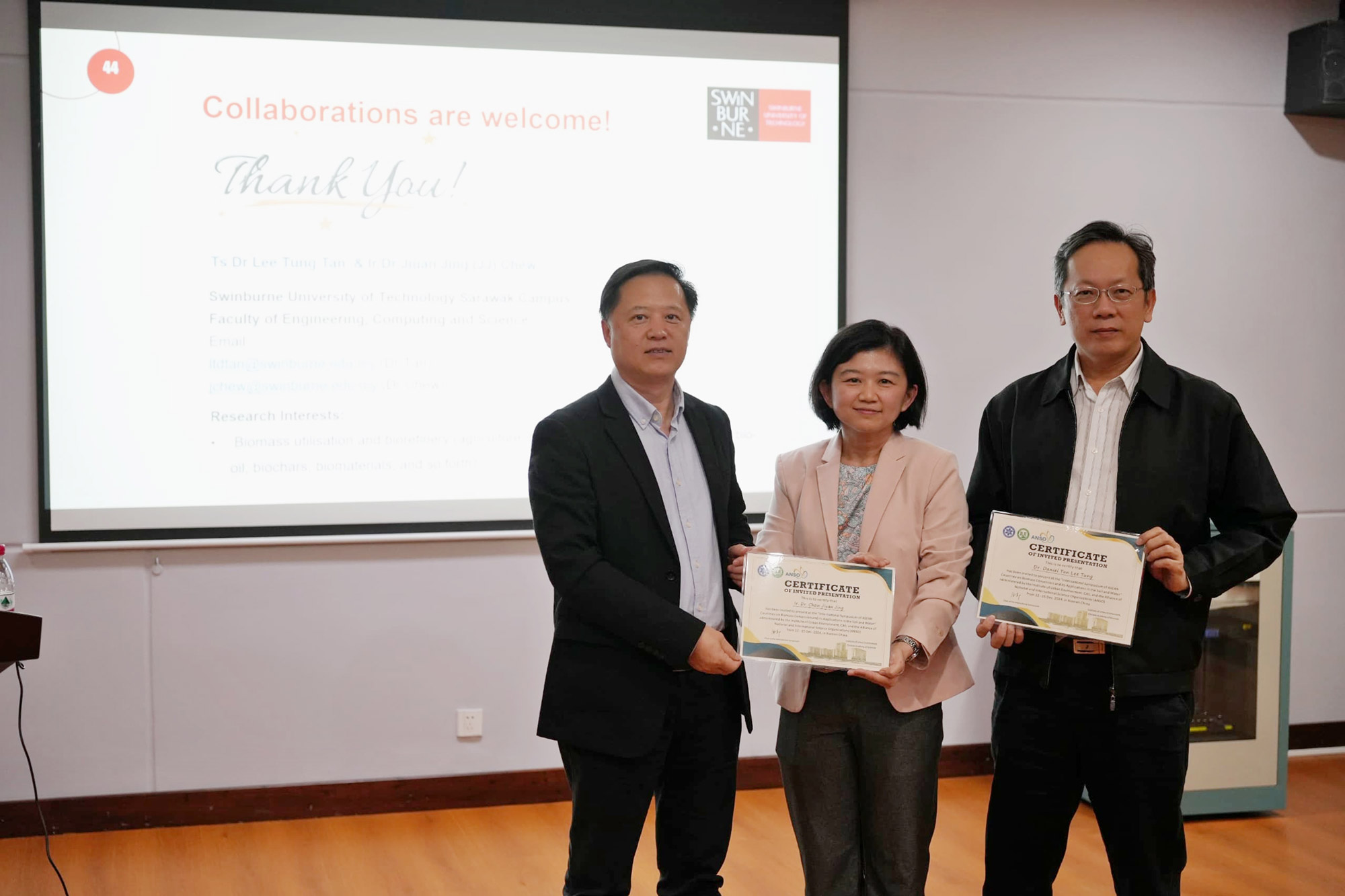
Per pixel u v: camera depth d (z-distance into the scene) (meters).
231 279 3.60
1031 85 4.12
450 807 3.75
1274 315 4.32
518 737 3.81
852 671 2.02
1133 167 4.20
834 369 2.18
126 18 3.51
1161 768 2.12
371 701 3.71
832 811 2.17
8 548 3.51
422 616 3.74
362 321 3.68
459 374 3.75
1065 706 2.16
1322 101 4.14
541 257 3.79
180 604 3.59
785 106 3.92
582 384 3.83
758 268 3.92
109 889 3.07
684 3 3.86
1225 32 4.24
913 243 4.06
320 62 3.64
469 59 3.73
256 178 3.61
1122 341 2.14
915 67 4.05
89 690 3.54
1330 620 4.38
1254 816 3.66
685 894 2.22
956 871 3.15
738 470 3.92
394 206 3.70
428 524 3.74
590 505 2.11
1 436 3.51
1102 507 2.20
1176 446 2.17
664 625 2.01
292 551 3.66
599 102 3.81
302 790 3.65
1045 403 2.28
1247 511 2.18
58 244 3.49
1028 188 4.13
